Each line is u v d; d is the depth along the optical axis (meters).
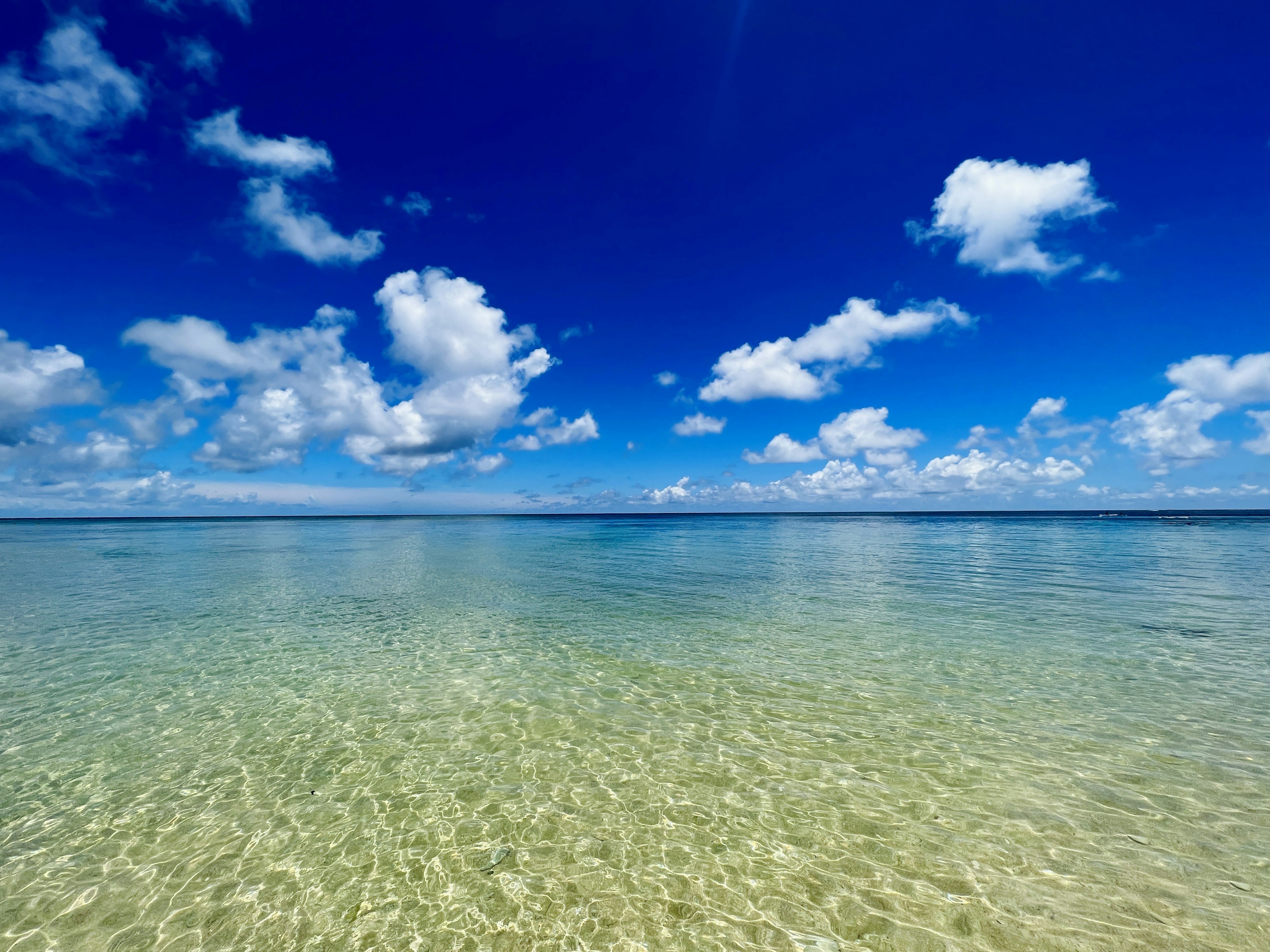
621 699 9.01
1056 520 109.62
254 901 4.55
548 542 49.84
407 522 150.00
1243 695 9.02
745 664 10.88
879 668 10.57
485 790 6.25
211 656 11.57
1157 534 53.16
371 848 5.23
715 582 22.02
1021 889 4.64
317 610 16.58
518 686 9.65
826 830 5.48
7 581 22.91
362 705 8.80
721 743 7.39
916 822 5.59
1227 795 6.03
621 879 4.79
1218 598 17.30
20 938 4.17
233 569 27.78
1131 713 8.33
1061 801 5.96
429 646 12.29
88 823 5.64
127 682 9.89
